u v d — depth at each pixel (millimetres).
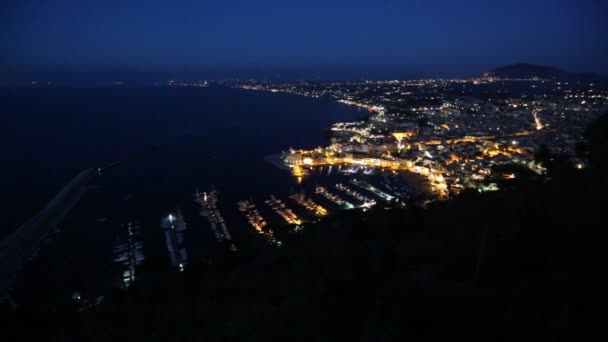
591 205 13797
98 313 15906
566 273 9070
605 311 7305
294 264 17297
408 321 8516
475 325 7730
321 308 10695
